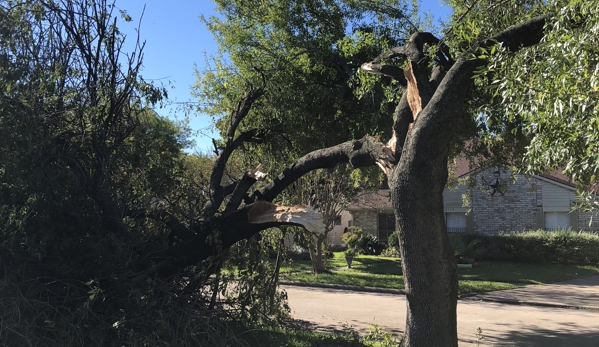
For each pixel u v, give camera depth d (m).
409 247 4.92
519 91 4.47
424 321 4.83
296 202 10.47
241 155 9.98
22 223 5.23
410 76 5.57
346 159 6.48
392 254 28.03
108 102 6.64
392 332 9.27
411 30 9.84
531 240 23.27
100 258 6.08
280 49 9.70
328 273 19.81
